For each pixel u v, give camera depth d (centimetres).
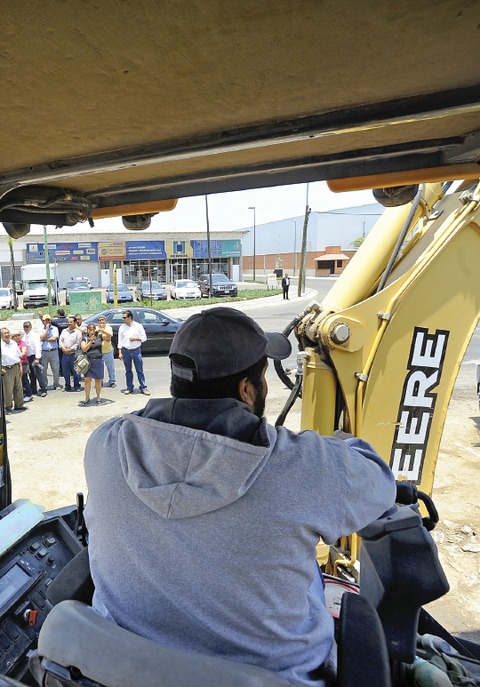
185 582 107
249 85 112
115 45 90
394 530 145
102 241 4150
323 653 116
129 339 1021
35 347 1005
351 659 117
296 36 90
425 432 302
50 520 200
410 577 140
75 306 2181
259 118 134
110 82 107
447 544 451
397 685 143
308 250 6550
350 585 194
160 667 99
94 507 121
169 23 83
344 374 284
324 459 112
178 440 106
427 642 166
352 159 175
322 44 94
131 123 133
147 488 108
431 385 298
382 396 291
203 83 110
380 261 304
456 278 294
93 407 944
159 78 105
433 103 124
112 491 117
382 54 100
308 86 114
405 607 141
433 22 87
